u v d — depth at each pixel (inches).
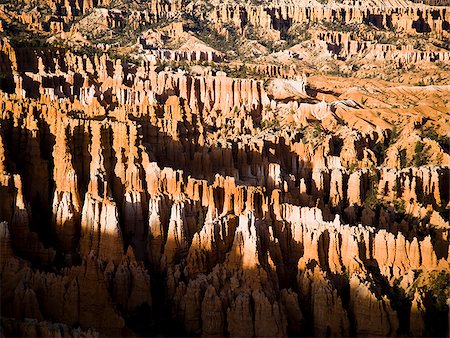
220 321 2753.4
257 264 2866.6
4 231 2716.5
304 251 3157.0
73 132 3371.1
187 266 2987.2
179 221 3142.2
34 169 3267.7
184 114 4847.4
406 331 2918.3
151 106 4692.4
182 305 2817.4
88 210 3068.4
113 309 2677.2
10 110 3412.9
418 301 2938.0
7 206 2940.5
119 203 3366.1
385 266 3191.4
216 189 3454.7
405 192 4411.9
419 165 5246.1
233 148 4475.9
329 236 3171.8
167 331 2795.3
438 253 3395.7
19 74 5187.0
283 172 4495.6
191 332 2787.9
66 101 4431.6
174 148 4156.0
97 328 2632.9
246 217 2992.1
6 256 2716.5
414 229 3634.4
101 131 3435.0
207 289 2790.4
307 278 2970.0
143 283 2876.5
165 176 3447.3
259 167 4320.9
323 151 5275.6
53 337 2228.1
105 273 2886.3
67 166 3260.3
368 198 4370.1
